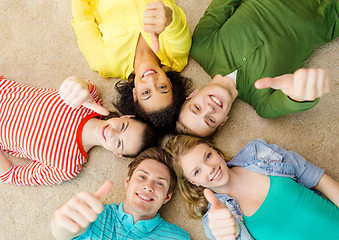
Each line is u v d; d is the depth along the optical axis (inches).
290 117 53.5
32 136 50.9
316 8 49.6
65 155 51.5
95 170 55.5
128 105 53.6
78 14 55.7
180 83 53.4
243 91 51.1
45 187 55.0
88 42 54.4
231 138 54.7
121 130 49.9
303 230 42.0
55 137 51.1
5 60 59.2
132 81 54.2
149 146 52.2
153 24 39.4
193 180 46.1
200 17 58.0
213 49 52.0
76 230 30.2
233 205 45.7
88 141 52.4
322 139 52.2
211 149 46.3
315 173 45.9
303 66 54.1
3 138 52.2
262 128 54.1
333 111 52.4
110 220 48.0
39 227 53.8
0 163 52.4
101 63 54.0
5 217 54.3
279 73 48.8
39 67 58.8
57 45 59.2
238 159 49.2
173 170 50.6
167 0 50.7
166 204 53.6
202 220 48.4
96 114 53.7
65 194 54.8
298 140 52.8
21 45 59.4
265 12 50.3
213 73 52.2
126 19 52.7
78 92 38.1
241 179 47.2
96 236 45.8
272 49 48.6
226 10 53.2
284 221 42.7
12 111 51.8
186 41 51.1
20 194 55.0
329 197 45.6
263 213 43.9
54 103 51.7
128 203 47.7
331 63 53.4
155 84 48.1
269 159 46.8
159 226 48.8
